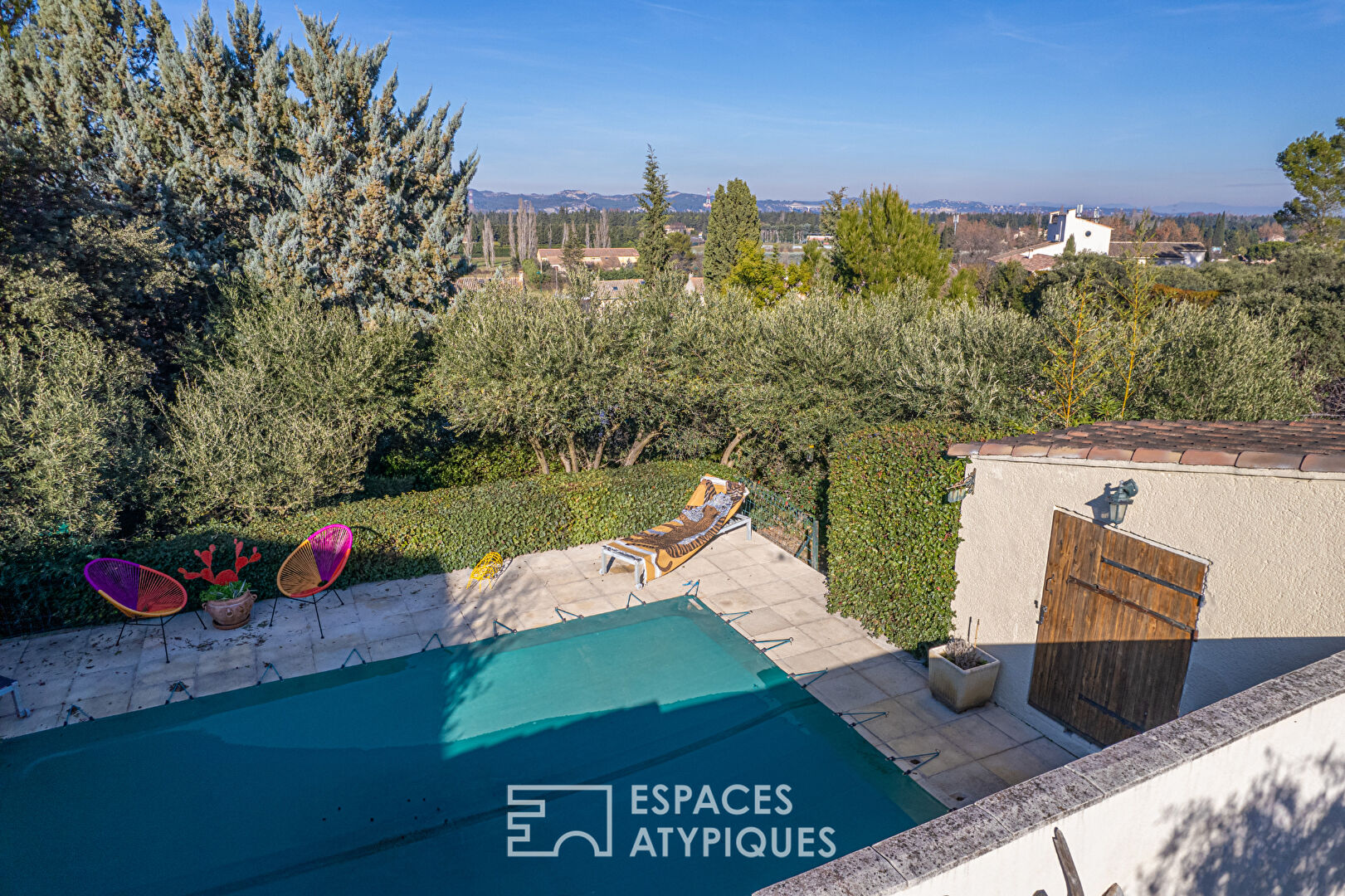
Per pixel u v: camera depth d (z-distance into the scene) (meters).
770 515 13.80
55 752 7.61
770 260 37.34
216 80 17.45
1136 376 11.58
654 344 13.41
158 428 12.55
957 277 24.39
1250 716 3.76
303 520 11.15
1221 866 3.84
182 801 7.00
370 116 18.59
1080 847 3.18
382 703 8.48
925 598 9.08
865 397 12.60
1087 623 7.37
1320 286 22.12
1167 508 6.52
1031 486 7.82
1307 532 5.51
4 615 9.64
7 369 10.47
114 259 14.34
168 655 9.40
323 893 6.02
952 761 7.53
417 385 15.41
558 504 12.70
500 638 9.90
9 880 6.11
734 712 8.35
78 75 17.03
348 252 18.52
